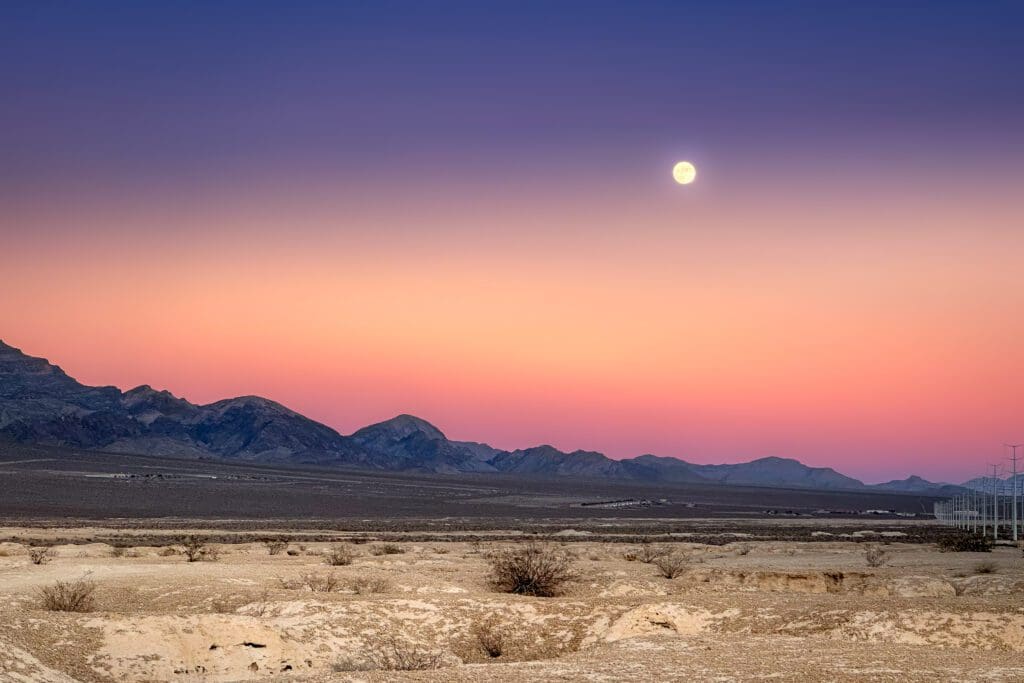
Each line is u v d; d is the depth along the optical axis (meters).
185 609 39.00
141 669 30.27
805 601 37.56
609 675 23.69
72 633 31.31
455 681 23.11
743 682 22.58
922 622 33.38
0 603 37.31
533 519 175.00
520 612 37.41
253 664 32.12
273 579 48.16
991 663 24.61
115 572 50.88
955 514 185.62
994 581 51.50
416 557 72.62
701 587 53.94
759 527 158.25
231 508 181.88
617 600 38.78
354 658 33.44
